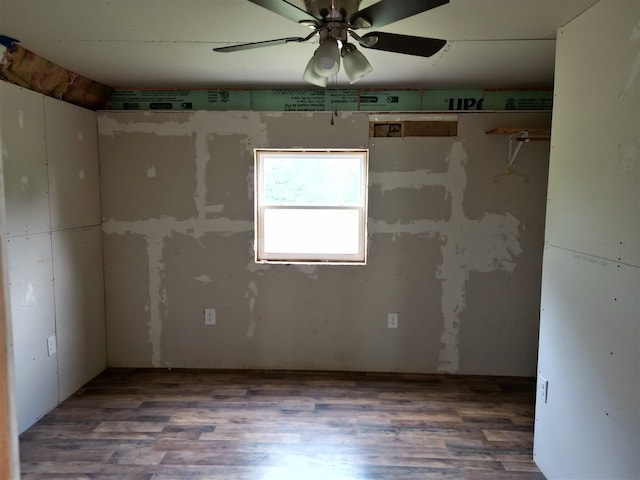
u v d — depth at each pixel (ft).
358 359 11.57
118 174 11.27
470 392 10.41
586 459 6.09
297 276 11.45
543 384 7.32
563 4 6.07
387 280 11.35
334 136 11.03
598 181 5.81
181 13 6.72
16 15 6.78
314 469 7.41
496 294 11.25
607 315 5.62
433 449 8.03
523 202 10.98
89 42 7.95
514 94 11.21
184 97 11.49
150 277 11.54
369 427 8.77
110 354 11.66
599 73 5.81
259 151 11.30
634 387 5.13
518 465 7.59
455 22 6.96
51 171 9.34
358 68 6.06
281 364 11.66
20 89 8.39
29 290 8.68
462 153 10.94
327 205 11.44
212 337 11.67
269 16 6.80
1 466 2.65
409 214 11.16
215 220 11.37
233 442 8.20
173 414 9.24
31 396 8.75
